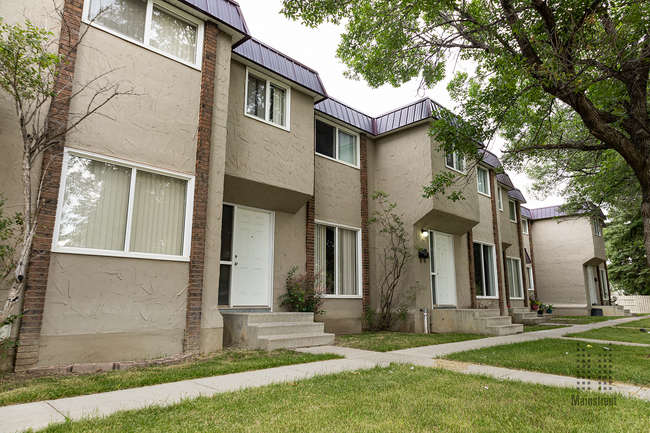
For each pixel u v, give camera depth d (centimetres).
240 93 879
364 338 948
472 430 315
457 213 1262
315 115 1138
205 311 696
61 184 569
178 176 696
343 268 1146
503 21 767
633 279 3117
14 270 514
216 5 786
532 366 578
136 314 615
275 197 930
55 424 314
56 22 591
